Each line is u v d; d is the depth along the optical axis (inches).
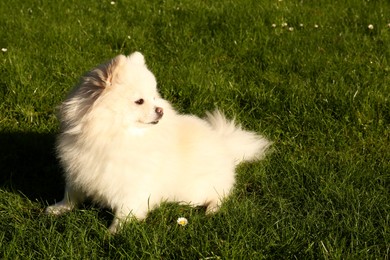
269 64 95.3
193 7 121.4
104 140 64.6
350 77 91.5
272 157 78.4
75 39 100.3
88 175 66.3
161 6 123.3
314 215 69.2
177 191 70.4
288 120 83.7
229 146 75.4
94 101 63.4
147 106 65.0
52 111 83.3
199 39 103.0
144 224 67.0
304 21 114.6
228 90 88.6
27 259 62.9
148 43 102.9
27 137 78.7
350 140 81.3
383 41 103.0
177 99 87.8
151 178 67.2
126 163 65.7
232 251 63.8
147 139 66.2
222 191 72.3
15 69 88.8
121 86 64.1
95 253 63.7
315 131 82.1
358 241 65.9
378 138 82.1
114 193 66.8
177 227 67.0
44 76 89.2
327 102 85.4
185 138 70.2
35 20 108.8
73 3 123.0
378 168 76.6
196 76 90.7
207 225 67.7
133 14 117.6
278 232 67.1
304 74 92.9
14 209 69.0
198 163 70.4
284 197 72.9
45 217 67.8
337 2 128.4
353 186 73.6
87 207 70.4
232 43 101.5
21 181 73.5
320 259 64.2
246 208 69.2
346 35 106.3
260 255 64.2
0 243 63.7
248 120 84.2
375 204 70.7
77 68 91.7
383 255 65.4
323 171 75.5
